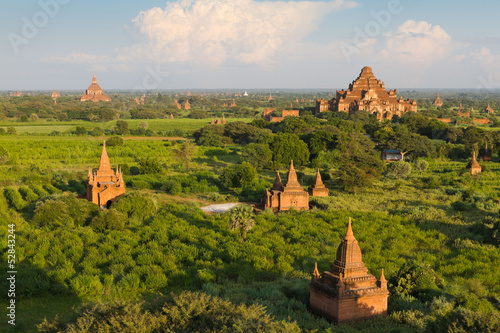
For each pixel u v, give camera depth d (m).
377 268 45.34
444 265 47.38
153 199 69.38
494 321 30.47
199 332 28.62
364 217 66.06
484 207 74.25
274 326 27.91
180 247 51.06
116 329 28.48
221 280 42.75
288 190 74.44
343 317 32.97
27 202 73.44
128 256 47.84
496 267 46.81
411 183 99.25
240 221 55.50
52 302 38.00
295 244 53.25
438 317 32.72
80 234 56.41
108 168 74.88
